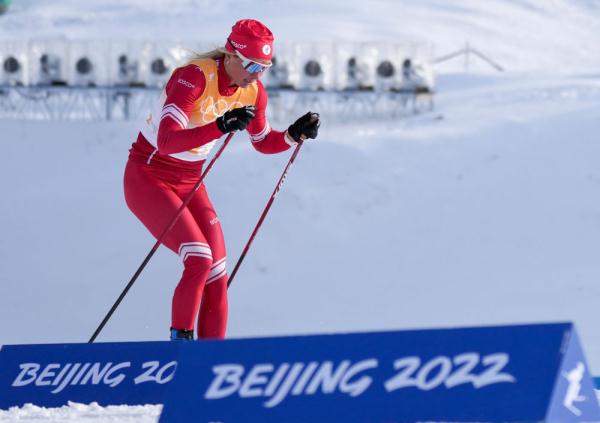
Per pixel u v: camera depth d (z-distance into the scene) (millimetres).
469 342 7996
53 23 80438
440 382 8008
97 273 29734
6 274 29906
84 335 26469
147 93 41938
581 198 31719
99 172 34844
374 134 36688
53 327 26984
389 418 8078
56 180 34531
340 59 41688
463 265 28922
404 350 8164
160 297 28375
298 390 8336
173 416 8469
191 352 8609
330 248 30250
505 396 7750
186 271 13930
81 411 11258
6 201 33438
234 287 28469
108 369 12125
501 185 32844
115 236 31484
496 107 40781
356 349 8289
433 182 33250
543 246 29531
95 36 75500
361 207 32125
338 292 27891
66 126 37594
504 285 27438
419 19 80125
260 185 33062
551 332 7773
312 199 32406
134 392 12000
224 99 14102
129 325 27000
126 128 37531
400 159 34625
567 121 36594
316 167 34000
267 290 28203
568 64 74438
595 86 44188
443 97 44875
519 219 31000
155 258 30328
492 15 83938
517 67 72375
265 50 13711
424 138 36062
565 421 7668
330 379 8297
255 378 8445
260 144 15414
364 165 34156
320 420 8227
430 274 28562
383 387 8148
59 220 32344
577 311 25062
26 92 42656
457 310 25984
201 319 14555
